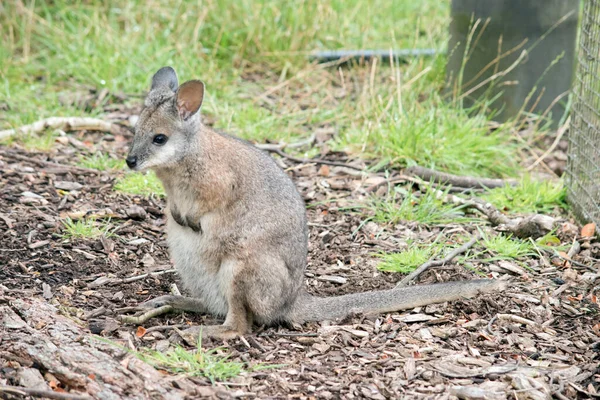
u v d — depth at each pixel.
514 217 10.71
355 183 11.47
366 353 7.39
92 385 6.41
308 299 8.12
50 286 8.34
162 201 10.75
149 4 16.38
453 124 12.70
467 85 13.83
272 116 13.27
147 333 7.56
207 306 8.21
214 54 15.39
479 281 8.39
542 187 11.21
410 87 13.73
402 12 17.67
